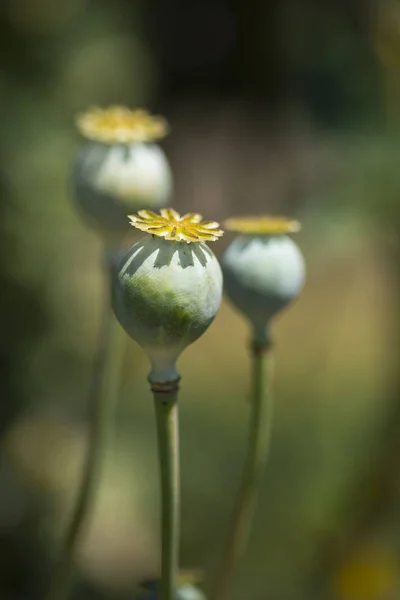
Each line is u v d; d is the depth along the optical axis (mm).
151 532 1743
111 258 775
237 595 1539
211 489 1789
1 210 1618
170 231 627
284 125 3406
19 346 1662
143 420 1933
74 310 1701
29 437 1706
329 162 1741
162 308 625
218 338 2578
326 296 2557
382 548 1537
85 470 752
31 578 1653
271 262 723
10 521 1663
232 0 3828
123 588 1629
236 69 3842
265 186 3527
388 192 1612
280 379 2197
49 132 1675
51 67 1713
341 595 1519
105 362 760
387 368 1730
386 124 1650
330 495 1608
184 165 3746
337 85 2602
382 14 1573
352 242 1646
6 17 1667
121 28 1873
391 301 1771
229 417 2064
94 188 759
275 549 1604
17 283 1633
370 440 1618
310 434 1808
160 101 3865
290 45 3309
